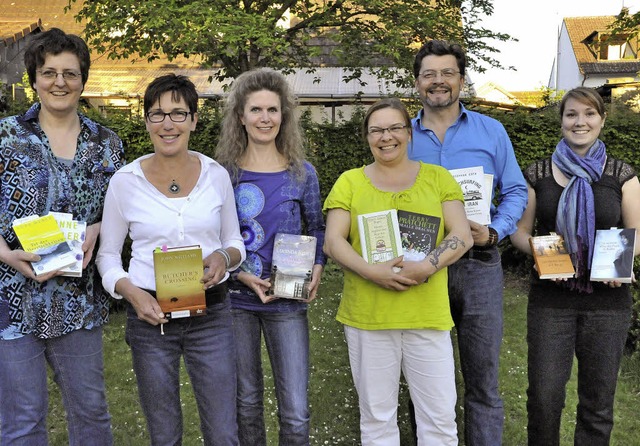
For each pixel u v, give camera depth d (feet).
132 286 7.84
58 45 7.93
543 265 9.14
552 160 9.77
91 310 8.45
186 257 7.80
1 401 7.97
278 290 8.96
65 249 7.83
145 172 8.16
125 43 31.71
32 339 8.04
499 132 10.01
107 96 43.24
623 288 9.25
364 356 8.95
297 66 35.19
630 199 9.29
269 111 9.18
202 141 24.59
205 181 8.32
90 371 8.51
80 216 8.32
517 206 9.77
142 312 7.71
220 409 8.32
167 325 8.05
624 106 28.04
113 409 13.80
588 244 9.12
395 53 29.45
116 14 29.89
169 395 8.17
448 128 10.02
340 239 8.97
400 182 9.09
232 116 9.52
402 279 8.39
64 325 8.20
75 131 8.43
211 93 43.37
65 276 8.16
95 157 8.47
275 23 30.50
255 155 9.45
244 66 32.42
